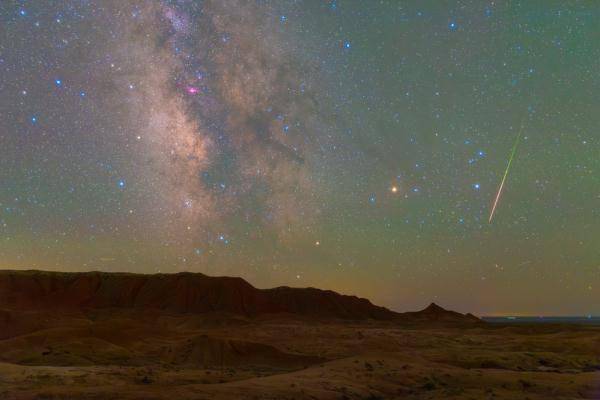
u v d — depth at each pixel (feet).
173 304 368.89
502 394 104.22
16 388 93.86
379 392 103.76
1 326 231.30
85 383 101.60
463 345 230.48
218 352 166.91
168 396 86.07
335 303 419.95
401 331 297.33
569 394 105.50
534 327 333.83
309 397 92.58
